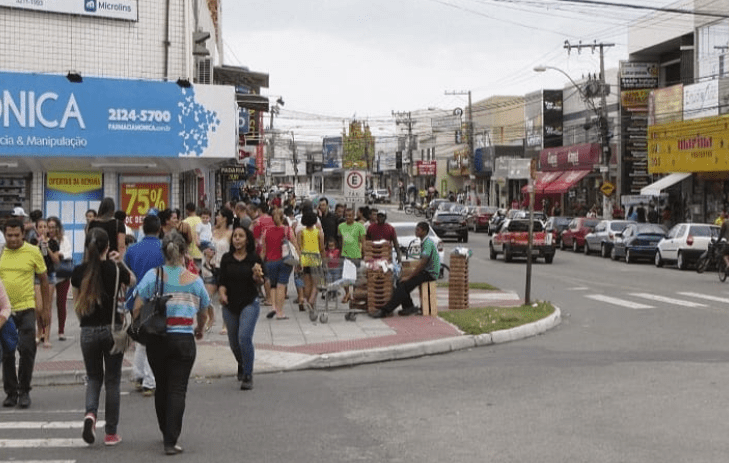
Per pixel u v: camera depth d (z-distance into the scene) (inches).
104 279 337.1
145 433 353.4
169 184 861.8
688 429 344.5
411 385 447.2
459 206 2576.3
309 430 353.4
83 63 825.5
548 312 706.2
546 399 406.3
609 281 1108.5
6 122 740.0
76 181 823.7
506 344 592.4
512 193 3090.6
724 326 668.1
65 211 820.0
